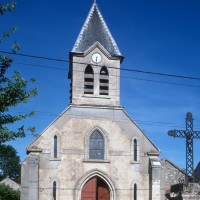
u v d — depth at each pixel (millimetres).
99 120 35688
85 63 37156
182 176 55000
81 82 36594
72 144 34625
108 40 38594
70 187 33719
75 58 37094
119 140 35469
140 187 34594
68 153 34344
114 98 36719
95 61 37406
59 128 34781
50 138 34406
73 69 36812
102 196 34438
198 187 40469
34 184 32781
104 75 37594
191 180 43188
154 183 34156
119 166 34812
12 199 60000
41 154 34000
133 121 36125
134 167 34969
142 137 35844
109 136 35438
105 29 39188
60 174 33812
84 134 35062
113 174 34562
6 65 15938
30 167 33062
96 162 34594
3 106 15719
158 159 35156
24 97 16266
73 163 34219
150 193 34344
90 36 38375
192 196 39719
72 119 35250
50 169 33812
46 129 34562
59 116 35062
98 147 35219
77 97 36094
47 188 33406
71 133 34875
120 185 34438
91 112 35781
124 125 35938
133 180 34688
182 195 39844
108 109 36156
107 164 34719
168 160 57312
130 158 35125
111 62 37625
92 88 36875
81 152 34594
